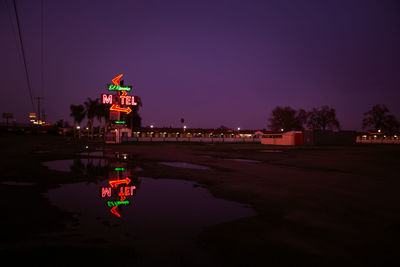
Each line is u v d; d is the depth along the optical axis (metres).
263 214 5.48
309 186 8.59
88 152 24.08
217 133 75.56
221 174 11.18
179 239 4.05
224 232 4.38
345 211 5.71
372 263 3.29
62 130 138.00
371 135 78.44
